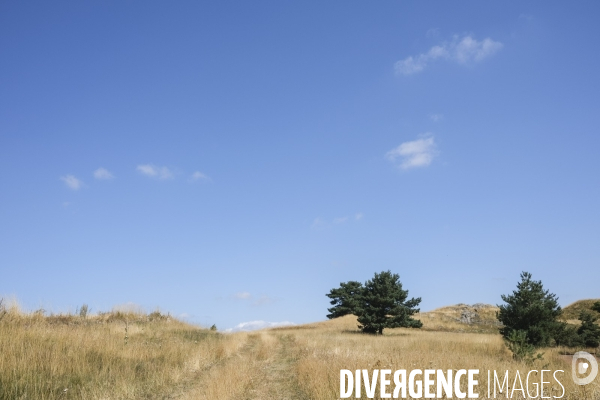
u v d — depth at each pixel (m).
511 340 20.19
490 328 53.16
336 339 29.33
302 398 11.03
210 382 11.63
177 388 11.86
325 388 10.81
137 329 22.28
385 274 47.19
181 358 16.05
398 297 46.50
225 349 19.83
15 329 14.33
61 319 22.58
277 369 16.06
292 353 20.95
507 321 25.27
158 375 12.82
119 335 18.77
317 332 45.91
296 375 14.08
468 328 53.53
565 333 27.48
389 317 45.53
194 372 14.27
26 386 9.67
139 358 14.86
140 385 11.49
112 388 10.82
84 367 11.93
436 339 30.27
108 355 14.00
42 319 19.95
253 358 18.77
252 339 30.91
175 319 30.12
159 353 16.12
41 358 11.90
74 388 10.50
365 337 33.91
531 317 24.55
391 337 34.91
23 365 10.90
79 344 14.16
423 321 57.91
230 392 10.77
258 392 11.65
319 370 12.57
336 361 13.67
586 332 27.62
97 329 20.17
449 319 58.72
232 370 13.31
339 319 64.38
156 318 29.19
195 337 24.19
